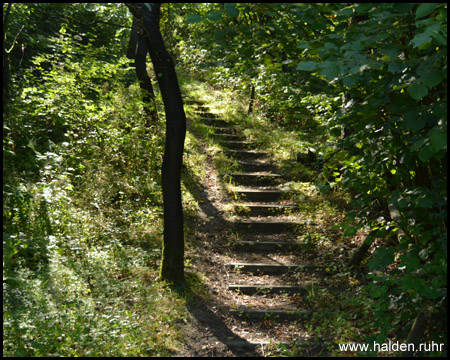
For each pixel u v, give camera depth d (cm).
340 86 430
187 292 579
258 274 664
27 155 710
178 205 591
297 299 592
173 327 498
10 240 502
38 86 937
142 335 462
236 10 390
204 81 1717
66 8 954
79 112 865
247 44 493
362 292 569
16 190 574
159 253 658
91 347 419
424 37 279
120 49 1394
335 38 371
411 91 317
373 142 459
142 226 707
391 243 656
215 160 1013
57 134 831
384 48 340
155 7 561
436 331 443
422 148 334
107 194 759
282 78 1094
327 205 827
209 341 488
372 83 390
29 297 451
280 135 1162
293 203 859
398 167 468
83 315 454
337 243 725
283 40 487
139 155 872
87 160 796
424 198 390
